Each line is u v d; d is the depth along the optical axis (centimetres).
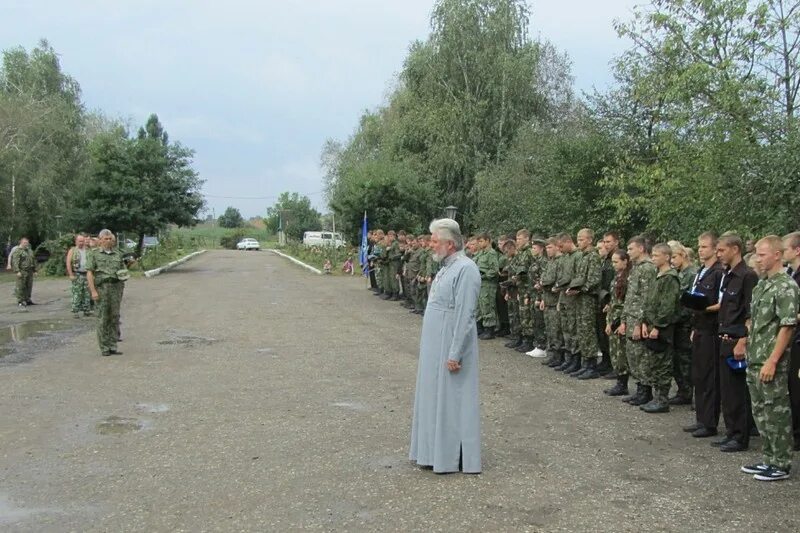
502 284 1195
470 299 542
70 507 480
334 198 3819
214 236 8456
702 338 655
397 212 2838
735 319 604
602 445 629
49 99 3700
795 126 1052
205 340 1244
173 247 4688
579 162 1770
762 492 511
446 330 547
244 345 1188
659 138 1360
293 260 4225
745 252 995
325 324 1466
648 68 1418
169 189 3291
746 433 611
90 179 3186
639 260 784
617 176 1509
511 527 445
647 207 1345
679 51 1309
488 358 1085
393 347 1169
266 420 707
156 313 1645
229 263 4034
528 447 621
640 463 578
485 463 575
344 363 1023
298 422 699
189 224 3438
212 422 700
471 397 550
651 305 749
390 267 1966
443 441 545
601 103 1797
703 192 1145
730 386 611
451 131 2772
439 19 2856
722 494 507
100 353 1109
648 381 758
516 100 2775
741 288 603
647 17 1348
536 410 759
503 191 2211
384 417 719
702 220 1178
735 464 578
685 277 816
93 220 3105
